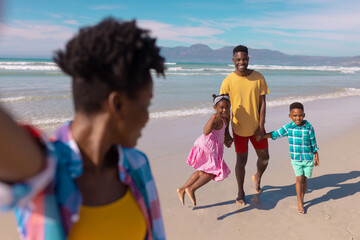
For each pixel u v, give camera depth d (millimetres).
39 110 8648
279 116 9062
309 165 3762
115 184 914
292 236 3307
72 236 819
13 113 485
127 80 750
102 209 851
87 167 824
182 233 3334
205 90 14922
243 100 3781
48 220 687
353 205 3924
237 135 3893
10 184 499
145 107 846
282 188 4402
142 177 1012
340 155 5637
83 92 763
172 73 28484
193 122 7922
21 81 16453
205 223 3525
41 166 543
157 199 1087
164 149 5758
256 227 3465
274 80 24172
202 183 3617
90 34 725
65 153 777
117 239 895
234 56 3781
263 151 4020
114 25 739
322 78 28906
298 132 3768
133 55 734
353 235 3309
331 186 4453
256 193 4242
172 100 11469
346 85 21391
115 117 790
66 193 733
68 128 817
